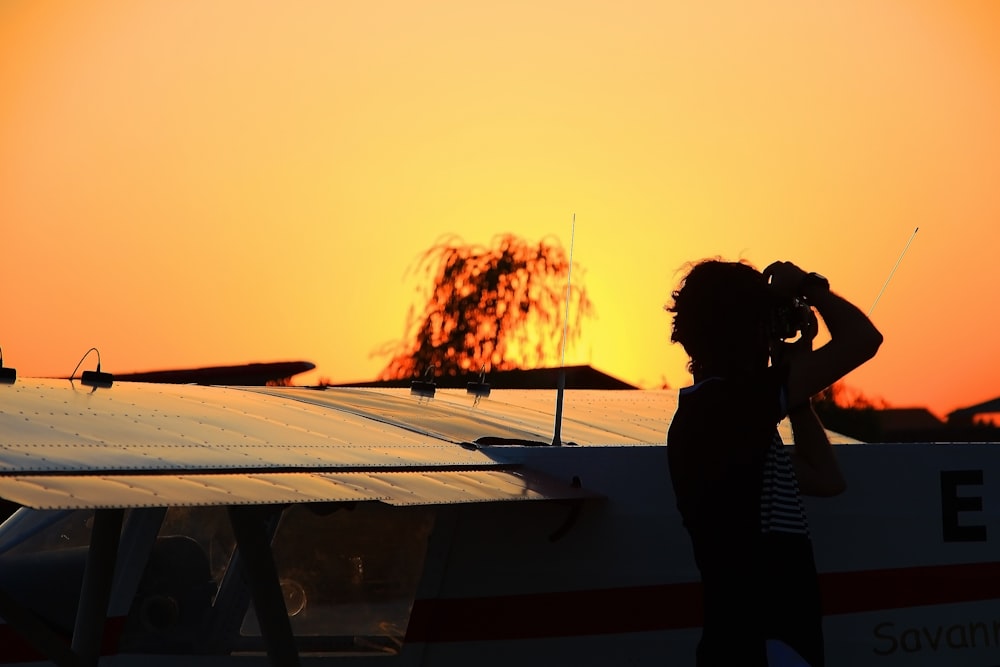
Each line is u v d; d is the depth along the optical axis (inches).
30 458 296.4
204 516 413.4
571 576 396.2
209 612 406.9
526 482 378.6
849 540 386.6
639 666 392.5
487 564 401.7
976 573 393.1
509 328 1728.6
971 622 391.5
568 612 395.9
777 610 229.8
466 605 401.1
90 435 338.3
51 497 255.9
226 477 306.0
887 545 388.5
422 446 400.2
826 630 382.6
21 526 446.0
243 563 310.7
